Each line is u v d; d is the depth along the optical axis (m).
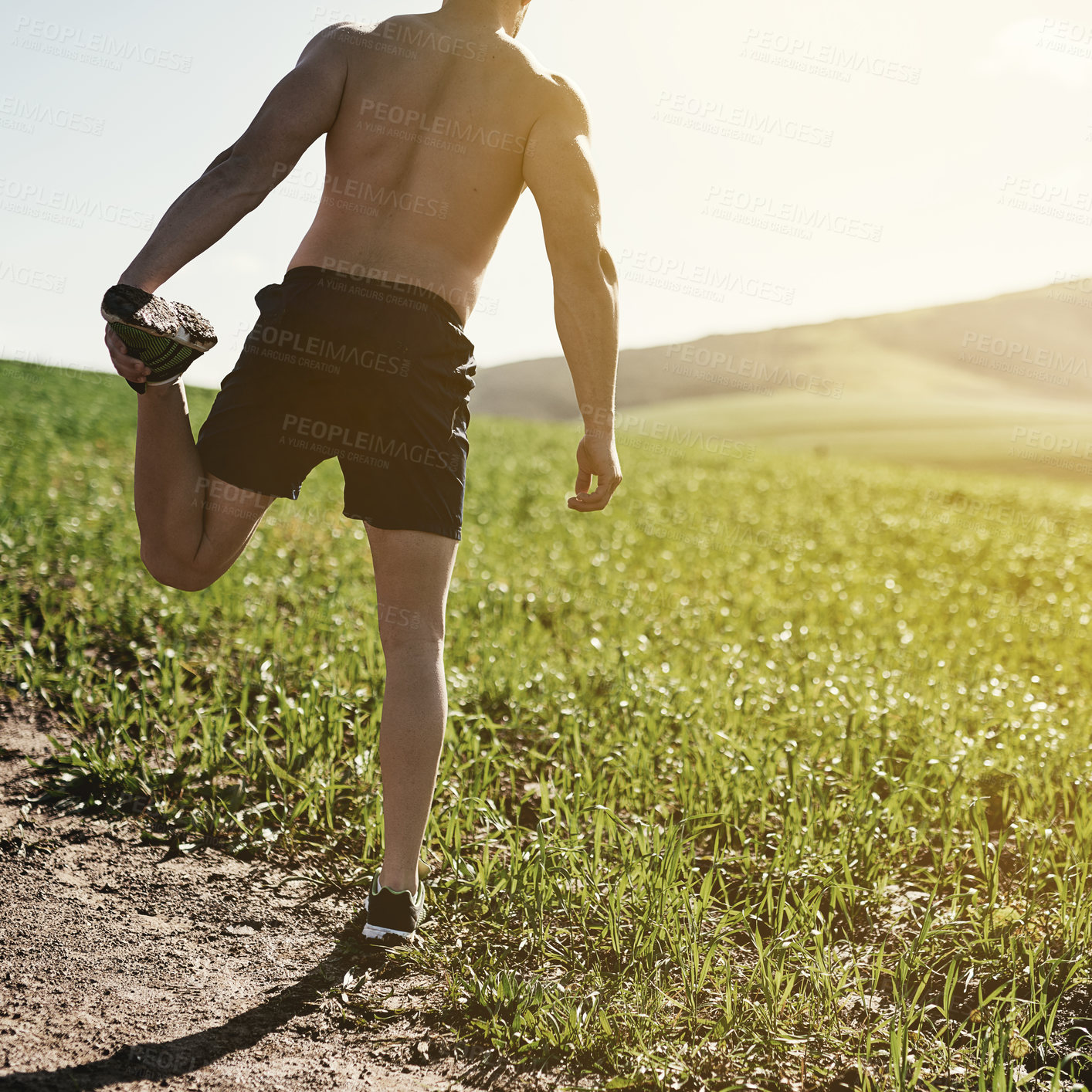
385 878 2.32
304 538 7.90
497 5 2.47
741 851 3.07
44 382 23.22
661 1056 1.93
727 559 9.50
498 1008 2.10
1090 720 4.50
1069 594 9.03
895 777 3.63
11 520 6.84
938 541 12.26
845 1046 2.02
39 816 2.88
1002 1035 1.96
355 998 2.13
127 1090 1.71
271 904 2.55
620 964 2.31
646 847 2.78
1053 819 3.14
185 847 2.80
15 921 2.29
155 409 2.10
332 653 4.65
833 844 2.97
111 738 3.37
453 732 3.65
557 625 6.09
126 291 1.93
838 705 4.31
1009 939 2.42
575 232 2.35
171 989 2.09
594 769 3.59
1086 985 2.24
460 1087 1.84
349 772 3.32
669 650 5.58
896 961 2.42
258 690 4.04
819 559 10.32
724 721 4.08
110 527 6.98
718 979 2.25
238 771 3.27
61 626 4.65
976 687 4.96
